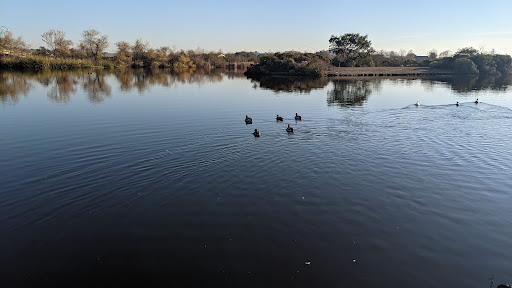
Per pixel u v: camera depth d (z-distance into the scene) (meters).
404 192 18.89
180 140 28.22
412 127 34.28
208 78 104.88
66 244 14.03
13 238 14.39
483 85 86.19
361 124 35.59
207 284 11.82
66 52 147.62
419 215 16.44
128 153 24.62
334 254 13.43
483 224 15.70
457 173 21.67
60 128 32.03
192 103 49.66
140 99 53.25
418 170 22.14
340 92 68.00
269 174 21.25
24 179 19.86
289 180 20.34
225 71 154.12
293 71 122.38
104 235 14.65
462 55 145.25
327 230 15.05
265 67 128.38
